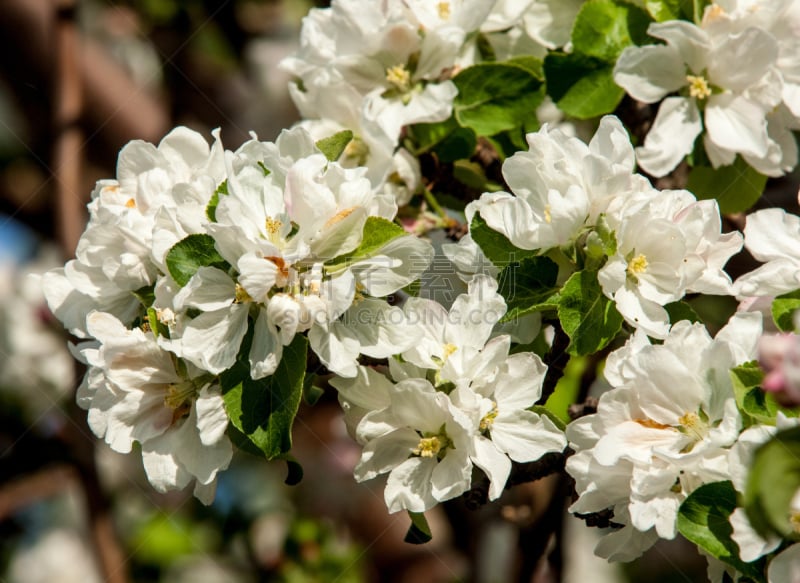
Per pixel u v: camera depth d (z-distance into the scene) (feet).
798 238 5.16
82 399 5.18
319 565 6.30
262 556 6.42
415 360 5.09
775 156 5.36
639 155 5.36
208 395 5.06
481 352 5.09
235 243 5.02
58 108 6.09
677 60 5.36
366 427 5.10
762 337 4.97
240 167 5.06
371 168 5.43
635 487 5.02
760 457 4.91
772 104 5.34
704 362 5.05
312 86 5.48
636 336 5.08
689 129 5.36
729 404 5.00
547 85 5.43
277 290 5.03
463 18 5.41
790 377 4.88
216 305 5.04
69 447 6.09
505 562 6.30
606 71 5.42
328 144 5.16
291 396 5.03
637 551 5.08
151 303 5.12
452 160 5.48
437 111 5.41
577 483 5.07
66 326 5.21
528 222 5.08
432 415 5.08
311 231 5.04
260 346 5.04
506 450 5.08
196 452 5.11
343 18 5.41
